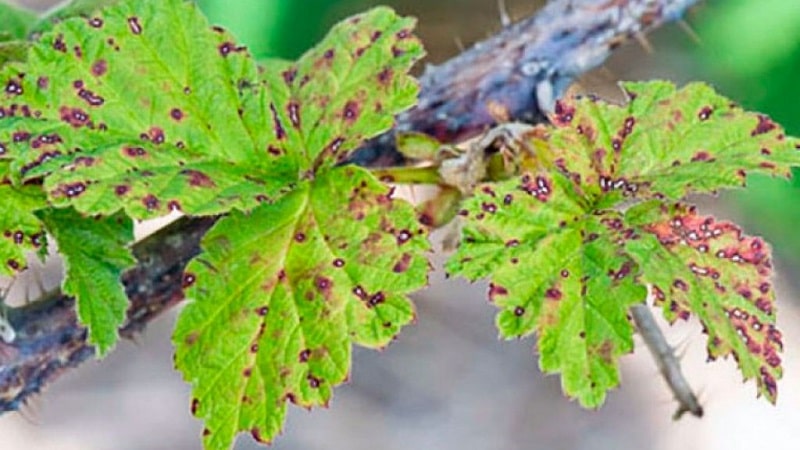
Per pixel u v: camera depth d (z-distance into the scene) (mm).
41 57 245
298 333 235
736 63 666
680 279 236
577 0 288
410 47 256
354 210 241
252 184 243
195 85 249
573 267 238
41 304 253
